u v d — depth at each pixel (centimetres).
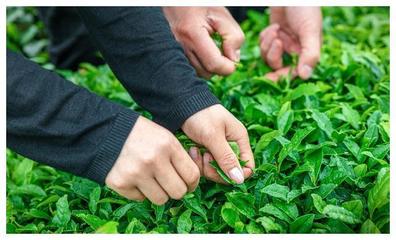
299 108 96
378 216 70
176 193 71
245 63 117
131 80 77
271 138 82
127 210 77
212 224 74
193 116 73
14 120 69
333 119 90
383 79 101
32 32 158
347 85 97
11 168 98
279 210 72
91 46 139
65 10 135
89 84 117
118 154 69
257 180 78
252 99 97
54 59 142
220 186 78
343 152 80
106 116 70
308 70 105
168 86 74
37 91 69
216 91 102
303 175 78
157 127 70
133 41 76
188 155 71
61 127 69
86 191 83
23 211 87
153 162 68
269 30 110
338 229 69
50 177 93
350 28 128
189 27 92
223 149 73
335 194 74
